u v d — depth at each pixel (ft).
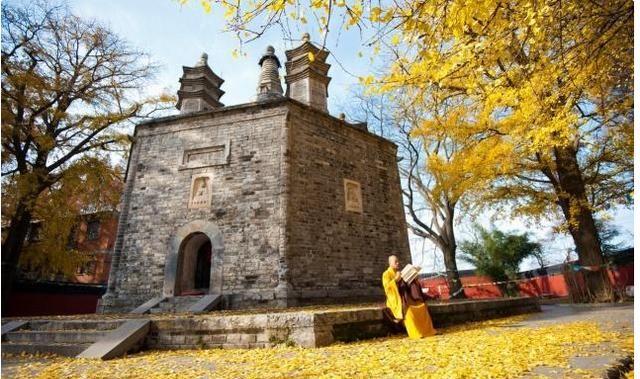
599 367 12.64
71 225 53.62
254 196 41.70
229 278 39.47
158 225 43.91
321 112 47.11
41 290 59.16
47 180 50.24
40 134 49.14
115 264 43.60
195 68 59.98
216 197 42.98
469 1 12.50
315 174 44.06
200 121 47.03
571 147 42.27
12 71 48.01
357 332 22.16
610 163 48.96
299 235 40.16
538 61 16.81
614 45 17.70
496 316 33.58
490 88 18.56
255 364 16.25
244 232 40.65
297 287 38.14
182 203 43.96
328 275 41.01
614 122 34.50
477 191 50.11
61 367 17.80
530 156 44.65
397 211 51.44
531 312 38.09
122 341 20.79
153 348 22.34
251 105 45.44
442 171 46.60
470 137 36.94
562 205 45.75
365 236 46.14
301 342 19.76
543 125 20.62
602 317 26.55
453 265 63.52
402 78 16.61
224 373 14.87
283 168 41.57
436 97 20.61
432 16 12.85
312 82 55.36
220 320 21.72
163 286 41.09
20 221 49.96
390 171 53.31
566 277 48.11
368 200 48.44
